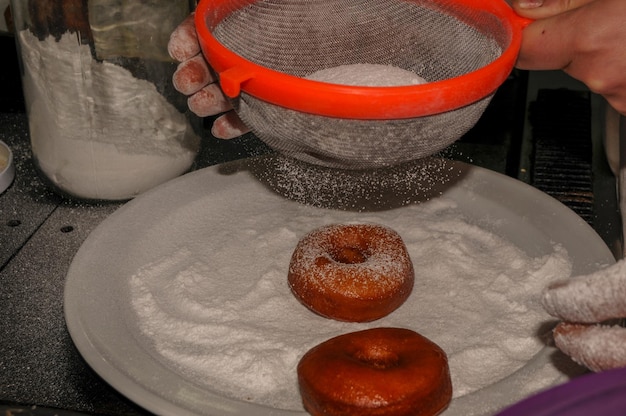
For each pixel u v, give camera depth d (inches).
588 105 36.5
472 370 25.5
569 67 26.7
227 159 33.7
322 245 28.3
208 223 30.5
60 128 29.9
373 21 28.7
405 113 23.3
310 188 31.9
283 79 23.2
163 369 24.4
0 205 31.1
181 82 27.6
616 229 30.8
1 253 29.0
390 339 25.0
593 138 35.4
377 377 23.4
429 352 24.4
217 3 26.5
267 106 24.1
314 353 24.5
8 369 25.3
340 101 23.0
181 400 23.5
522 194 31.0
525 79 37.0
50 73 29.2
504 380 24.0
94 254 28.1
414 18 28.4
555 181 32.2
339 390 23.3
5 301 27.4
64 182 30.8
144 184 31.2
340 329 26.8
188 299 27.4
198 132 32.3
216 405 23.4
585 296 22.1
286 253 29.2
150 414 24.1
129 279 28.0
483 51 26.8
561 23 25.7
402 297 27.4
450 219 30.7
